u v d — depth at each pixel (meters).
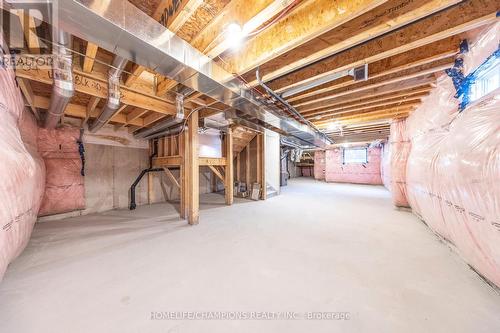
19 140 1.64
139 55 1.42
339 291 1.51
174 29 1.43
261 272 1.78
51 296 1.45
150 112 3.50
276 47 1.65
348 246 2.34
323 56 1.77
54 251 2.19
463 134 1.54
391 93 2.92
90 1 1.00
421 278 1.67
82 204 3.81
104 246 2.33
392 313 1.28
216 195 6.07
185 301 1.41
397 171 4.07
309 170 13.64
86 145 3.89
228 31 1.46
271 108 2.93
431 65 2.09
